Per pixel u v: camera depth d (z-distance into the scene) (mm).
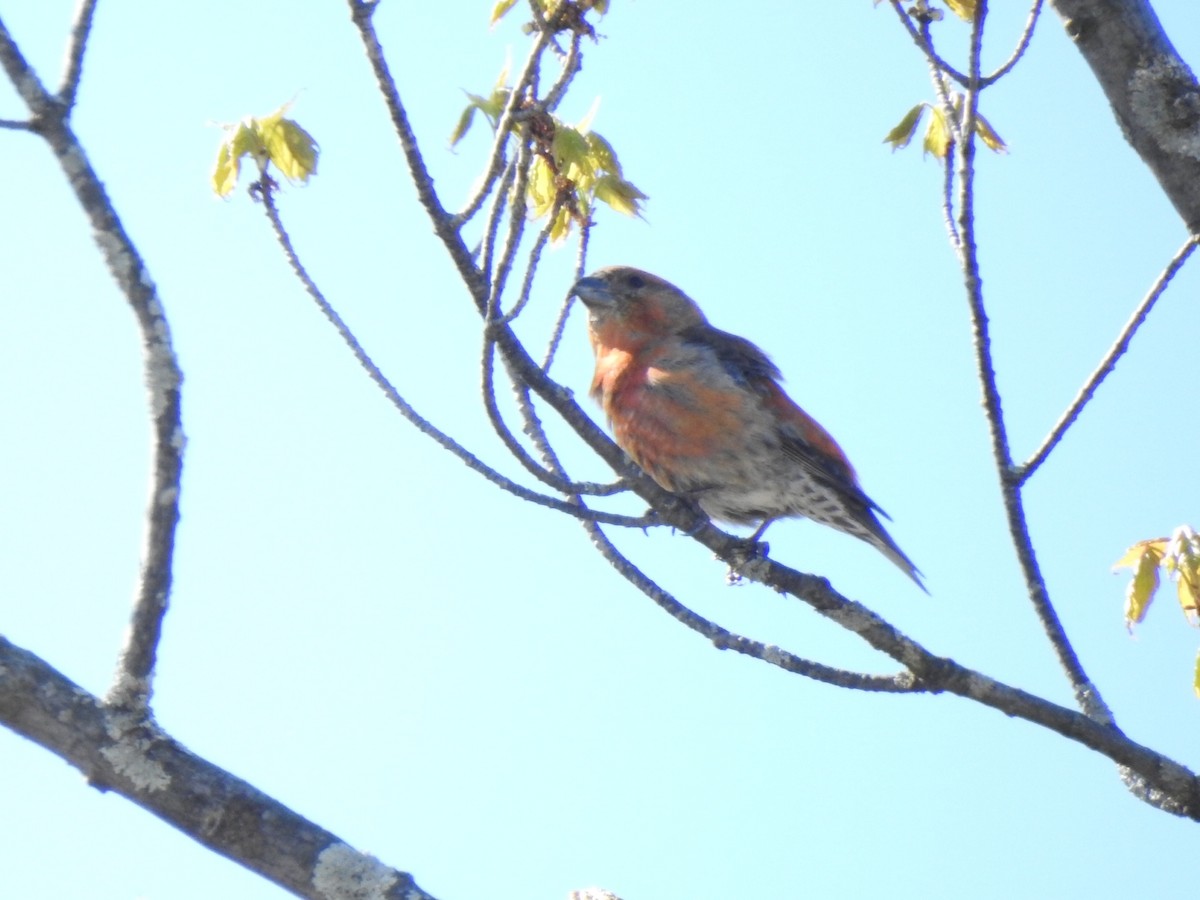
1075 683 10461
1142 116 10195
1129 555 11008
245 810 7664
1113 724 10336
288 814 7723
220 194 9836
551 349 10367
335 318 9359
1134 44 10242
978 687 10164
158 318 7785
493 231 8641
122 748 7645
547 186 10242
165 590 7766
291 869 7613
